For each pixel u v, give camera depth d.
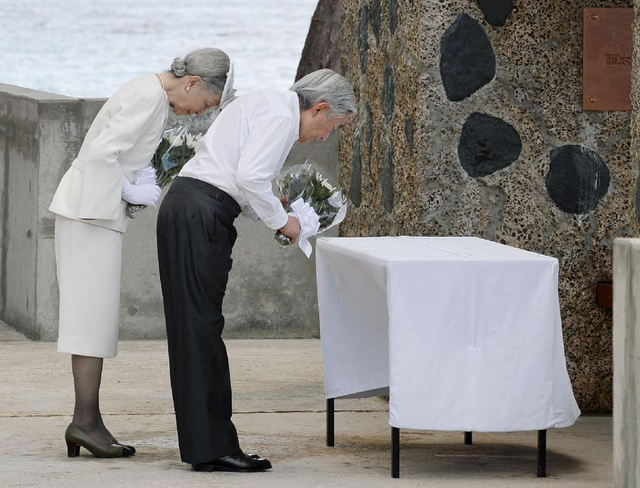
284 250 19.33
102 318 11.94
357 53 17.23
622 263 9.78
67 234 11.96
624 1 14.48
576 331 14.59
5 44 120.38
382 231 15.91
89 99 18.34
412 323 10.77
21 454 12.06
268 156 11.03
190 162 11.55
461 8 14.30
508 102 14.40
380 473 11.35
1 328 20.20
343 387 12.47
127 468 11.45
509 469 11.67
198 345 11.16
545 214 14.48
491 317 10.83
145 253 19.06
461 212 14.39
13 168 19.86
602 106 14.47
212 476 11.11
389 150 15.52
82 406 11.99
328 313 12.50
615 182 14.55
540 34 14.39
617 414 9.91
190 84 11.95
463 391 10.84
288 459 11.95
